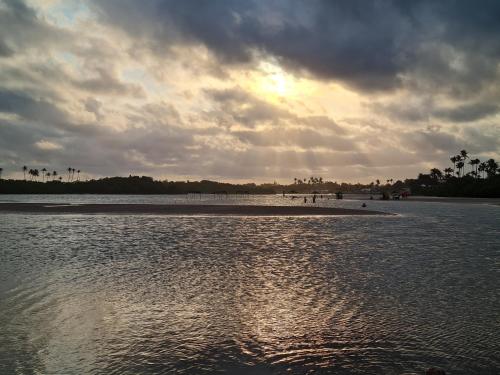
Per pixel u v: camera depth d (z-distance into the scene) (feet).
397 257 69.72
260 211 208.44
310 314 37.24
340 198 513.45
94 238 96.94
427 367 26.76
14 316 36.35
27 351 28.76
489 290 46.39
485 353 28.89
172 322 35.04
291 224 138.62
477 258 68.85
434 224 140.15
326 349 29.48
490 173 595.88
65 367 26.32
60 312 37.60
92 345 29.91
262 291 45.57
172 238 97.04
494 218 170.91
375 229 121.80
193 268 59.06
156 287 47.32
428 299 42.47
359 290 46.16
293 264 62.59
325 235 104.63
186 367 26.53
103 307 39.27
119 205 272.10
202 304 40.37
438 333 32.58
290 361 27.53
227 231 114.32
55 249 78.43
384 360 27.73
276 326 34.06
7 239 94.68
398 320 35.65
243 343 30.48
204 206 261.24
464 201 408.26
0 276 53.16
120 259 67.00
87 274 54.54
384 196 490.90
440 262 64.80
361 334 32.35
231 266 60.75
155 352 28.78
